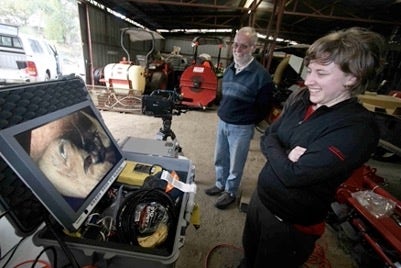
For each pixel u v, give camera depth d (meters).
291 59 4.50
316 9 6.21
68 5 6.75
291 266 1.01
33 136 0.63
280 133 0.99
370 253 1.56
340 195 1.86
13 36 4.61
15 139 0.57
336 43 0.70
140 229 0.76
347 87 0.75
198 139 3.76
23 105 0.65
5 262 0.87
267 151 0.94
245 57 1.74
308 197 0.84
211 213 2.03
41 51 5.49
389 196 1.75
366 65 0.69
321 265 1.60
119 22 8.27
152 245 0.72
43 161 0.64
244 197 2.14
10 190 0.63
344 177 0.78
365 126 0.72
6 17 7.51
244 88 1.77
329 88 0.75
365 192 1.79
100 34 6.85
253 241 1.15
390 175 3.29
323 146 0.74
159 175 1.01
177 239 0.71
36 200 0.68
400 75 4.56
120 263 0.67
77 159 0.78
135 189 0.96
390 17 5.86
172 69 7.00
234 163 1.98
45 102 0.73
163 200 0.84
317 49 0.74
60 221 0.63
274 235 0.98
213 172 2.73
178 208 0.88
